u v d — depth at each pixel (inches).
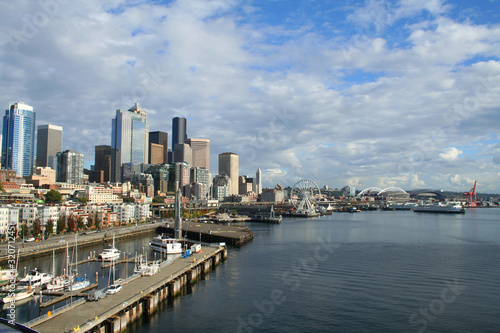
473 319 3659.0
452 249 7834.6
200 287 4849.9
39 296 4239.7
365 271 5654.5
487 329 3435.0
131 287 3993.6
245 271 5777.6
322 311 3902.6
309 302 4185.5
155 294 4008.4
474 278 5187.0
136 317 3666.3
